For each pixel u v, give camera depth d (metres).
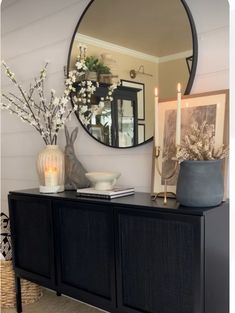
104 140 2.08
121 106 1.96
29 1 2.57
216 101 1.52
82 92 2.16
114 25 1.97
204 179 1.32
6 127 2.90
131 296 1.46
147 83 1.82
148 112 1.82
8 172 2.93
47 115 2.30
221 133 1.48
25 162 2.75
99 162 2.14
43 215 1.88
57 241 1.79
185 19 1.66
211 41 1.59
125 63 1.92
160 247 1.34
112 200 1.57
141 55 1.84
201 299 1.23
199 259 1.22
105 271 1.56
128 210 1.44
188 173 1.34
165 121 1.71
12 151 2.87
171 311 1.32
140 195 1.73
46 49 2.46
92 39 2.10
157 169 1.64
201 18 1.62
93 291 1.62
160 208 1.33
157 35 1.77
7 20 2.79
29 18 2.59
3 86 2.89
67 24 2.29
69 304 2.22
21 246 2.05
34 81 2.57
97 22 2.07
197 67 1.64
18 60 2.72
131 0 1.88
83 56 2.16
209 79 1.60
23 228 2.02
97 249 1.59
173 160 1.56
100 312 2.09
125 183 2.00
